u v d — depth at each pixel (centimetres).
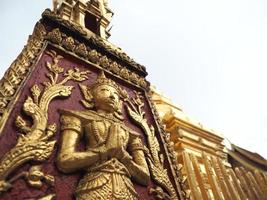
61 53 353
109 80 351
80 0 493
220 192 420
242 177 506
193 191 398
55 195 233
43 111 271
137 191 283
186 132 519
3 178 212
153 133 357
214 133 560
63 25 377
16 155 225
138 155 303
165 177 315
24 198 217
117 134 286
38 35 346
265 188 492
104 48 401
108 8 557
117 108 332
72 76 339
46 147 244
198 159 491
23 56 309
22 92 277
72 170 251
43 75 313
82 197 238
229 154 583
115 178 255
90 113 304
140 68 430
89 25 500
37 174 228
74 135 272
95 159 262
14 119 253
